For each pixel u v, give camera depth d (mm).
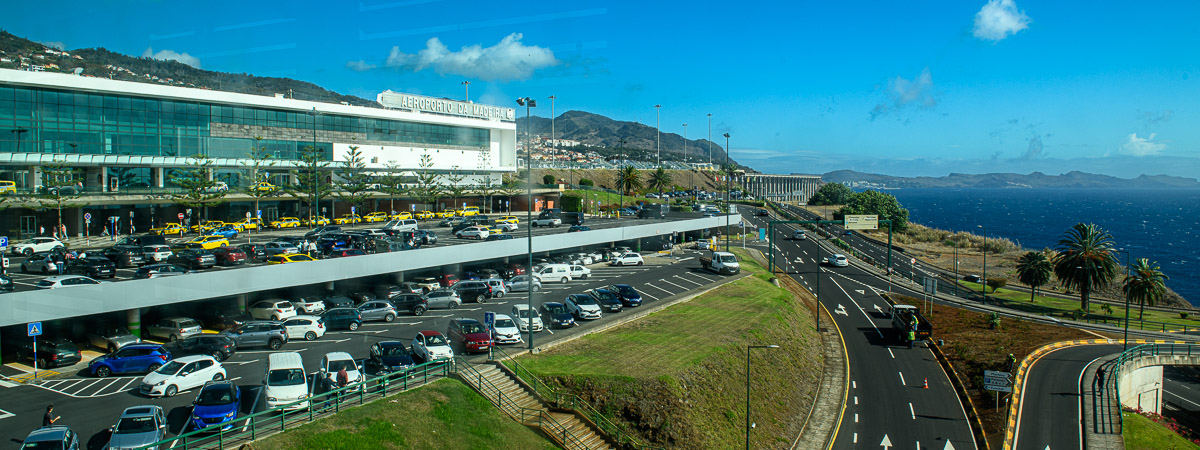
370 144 101875
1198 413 54125
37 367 34625
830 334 59500
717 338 46969
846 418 42094
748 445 34875
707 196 187000
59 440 22797
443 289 51875
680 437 34938
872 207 151500
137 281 38250
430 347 36219
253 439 24578
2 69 66375
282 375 29172
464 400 31828
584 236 75938
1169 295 89750
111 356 33719
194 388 31234
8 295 33094
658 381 37500
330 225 83312
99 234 71750
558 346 42625
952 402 44562
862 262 97312
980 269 104062
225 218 83312
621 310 53094
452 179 111562
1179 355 53562
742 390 41750
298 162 89250
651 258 85438
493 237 76375
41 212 67375
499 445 29562
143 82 76625
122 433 23797
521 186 122000
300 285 46906
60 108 71438
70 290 35406
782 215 153625
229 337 37406
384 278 55281
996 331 60750
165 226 74062
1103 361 52031
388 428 27688
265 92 88688
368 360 36438
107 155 73938
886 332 60406
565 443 31266
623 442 32938
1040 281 78375
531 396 34844
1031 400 44250
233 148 85688
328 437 25828
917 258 110812
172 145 80000
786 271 87188
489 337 38906
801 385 47312
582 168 191250
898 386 47312
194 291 40750
